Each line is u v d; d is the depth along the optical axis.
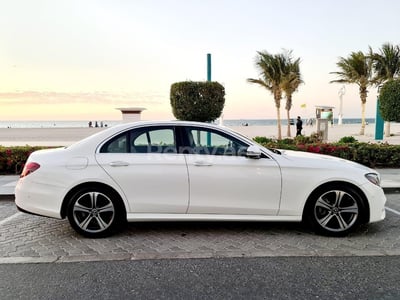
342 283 2.99
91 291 2.86
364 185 4.07
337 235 4.13
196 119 9.89
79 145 4.16
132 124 4.25
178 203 4.05
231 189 4.05
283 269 3.27
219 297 2.76
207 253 3.67
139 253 3.67
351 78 23.81
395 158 9.24
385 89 11.13
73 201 4.03
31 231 4.42
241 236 4.20
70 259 3.52
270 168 4.05
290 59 20.70
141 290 2.88
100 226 4.11
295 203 4.09
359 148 9.31
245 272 3.21
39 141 19.72
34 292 2.85
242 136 4.23
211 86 9.67
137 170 4.01
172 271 3.23
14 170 8.66
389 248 3.79
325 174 4.07
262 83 21.20
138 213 4.08
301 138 11.77
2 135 25.78
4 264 3.40
